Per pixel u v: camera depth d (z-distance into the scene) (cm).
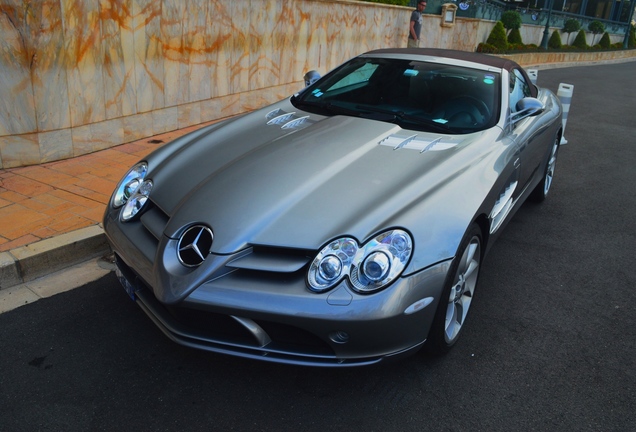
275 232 241
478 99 369
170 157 325
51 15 462
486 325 324
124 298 326
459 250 257
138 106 573
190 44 621
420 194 265
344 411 249
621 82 1712
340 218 246
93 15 499
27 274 338
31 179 458
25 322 298
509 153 339
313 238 237
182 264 244
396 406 254
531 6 2488
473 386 270
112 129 550
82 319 304
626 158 738
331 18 894
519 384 274
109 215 304
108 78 531
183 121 641
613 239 462
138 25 549
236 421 239
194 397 252
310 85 421
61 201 418
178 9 591
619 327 331
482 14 1955
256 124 357
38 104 474
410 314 234
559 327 327
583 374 285
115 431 230
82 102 511
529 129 398
